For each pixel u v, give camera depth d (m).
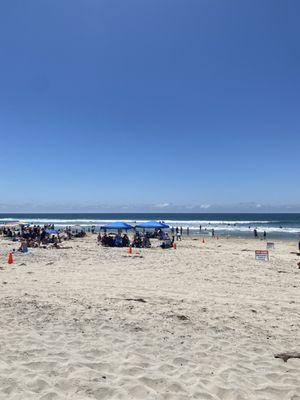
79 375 5.38
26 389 4.94
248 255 25.02
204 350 6.64
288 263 21.08
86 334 7.28
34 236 35.16
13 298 10.17
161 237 38.59
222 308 9.82
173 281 13.92
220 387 5.19
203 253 25.36
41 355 6.11
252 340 7.29
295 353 6.57
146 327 7.83
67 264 18.42
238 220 133.38
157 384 5.24
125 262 19.52
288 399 4.98
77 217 191.75
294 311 9.73
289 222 111.25
